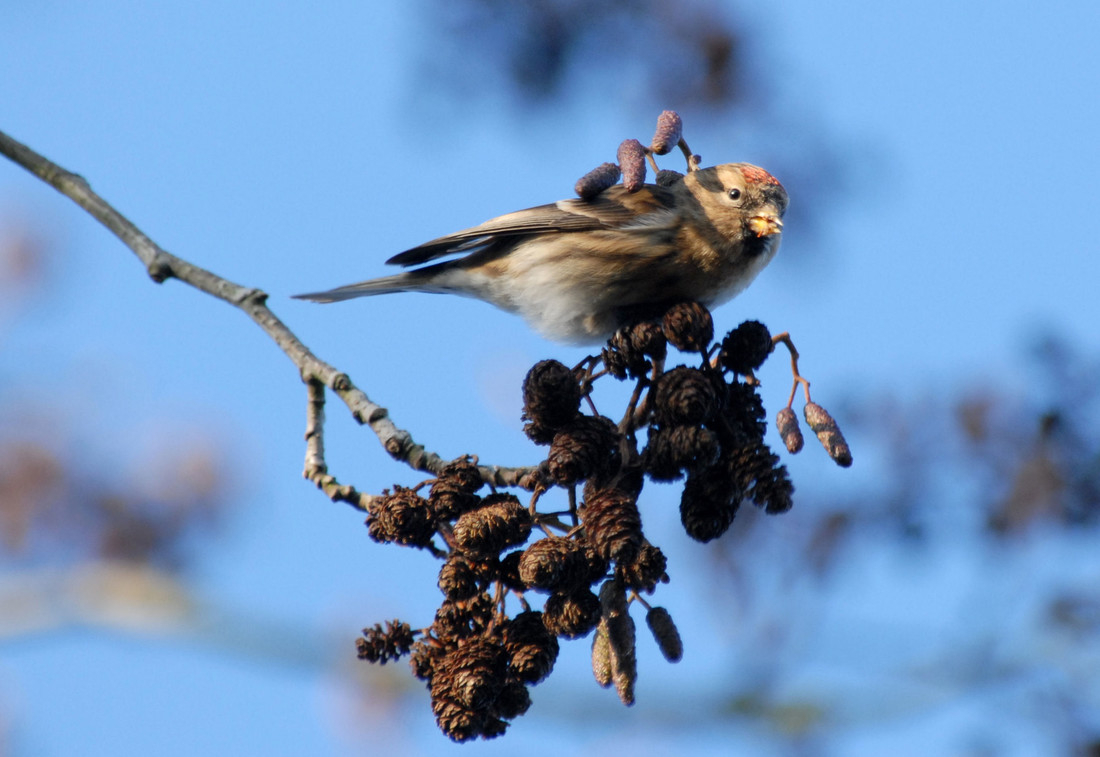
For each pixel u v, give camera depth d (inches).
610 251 371.2
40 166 353.7
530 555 232.2
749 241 377.7
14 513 446.6
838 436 269.4
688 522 263.9
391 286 398.6
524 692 242.8
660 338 282.4
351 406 287.7
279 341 304.7
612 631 241.8
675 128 315.9
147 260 331.9
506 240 390.3
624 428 273.7
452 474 256.2
